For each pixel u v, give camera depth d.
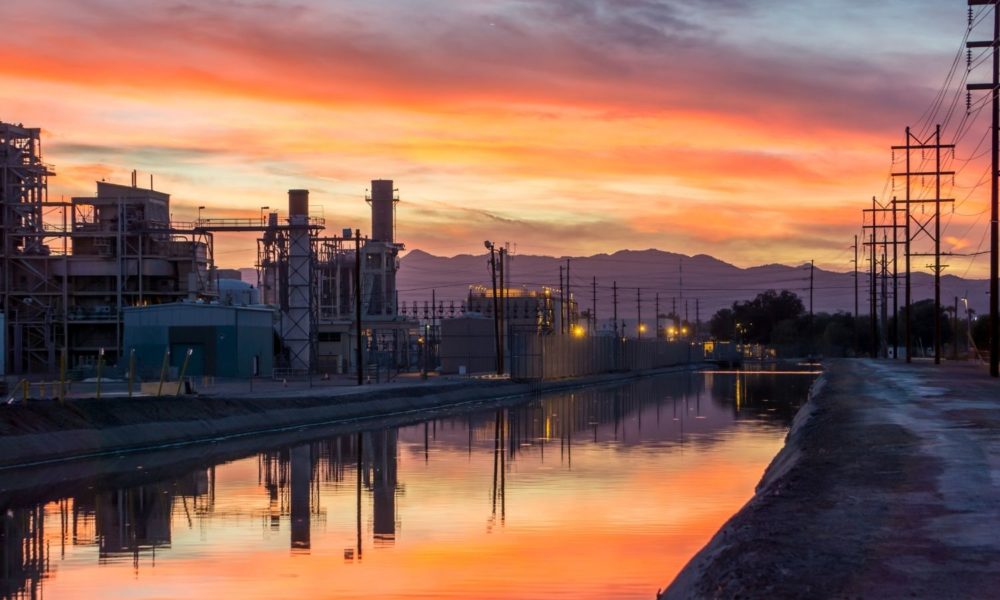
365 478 40.31
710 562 16.86
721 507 32.34
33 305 119.19
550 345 121.00
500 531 28.84
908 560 15.02
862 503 19.66
